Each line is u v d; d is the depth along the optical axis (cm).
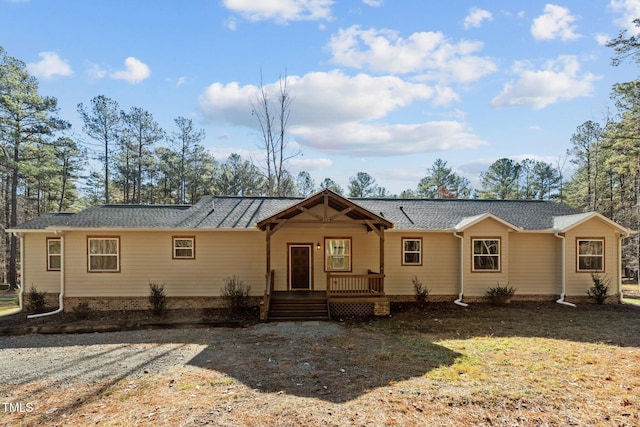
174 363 818
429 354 860
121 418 536
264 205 1797
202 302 1547
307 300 1398
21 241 1577
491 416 535
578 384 661
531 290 1620
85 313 1453
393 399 593
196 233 1556
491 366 767
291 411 549
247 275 1572
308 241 1608
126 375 740
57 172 3152
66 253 1518
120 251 1531
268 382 679
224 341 1023
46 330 1206
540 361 801
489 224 1587
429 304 1560
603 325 1178
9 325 1294
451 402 582
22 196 3478
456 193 4869
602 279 1583
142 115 3616
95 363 830
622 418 527
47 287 1577
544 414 541
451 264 1619
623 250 2781
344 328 1175
